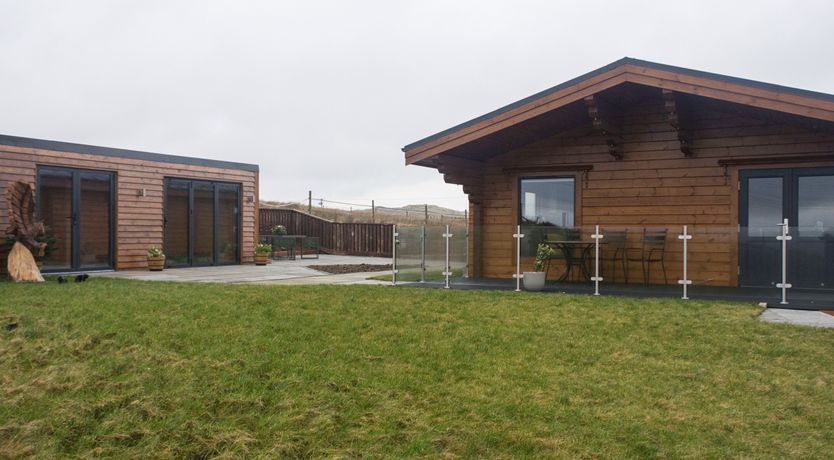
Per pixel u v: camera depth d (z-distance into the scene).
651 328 6.81
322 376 5.12
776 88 8.52
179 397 4.55
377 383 4.98
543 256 10.37
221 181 17.38
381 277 13.19
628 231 9.80
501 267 10.81
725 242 9.20
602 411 4.44
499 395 4.76
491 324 7.06
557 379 5.14
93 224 14.44
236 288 9.91
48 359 5.52
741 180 10.30
